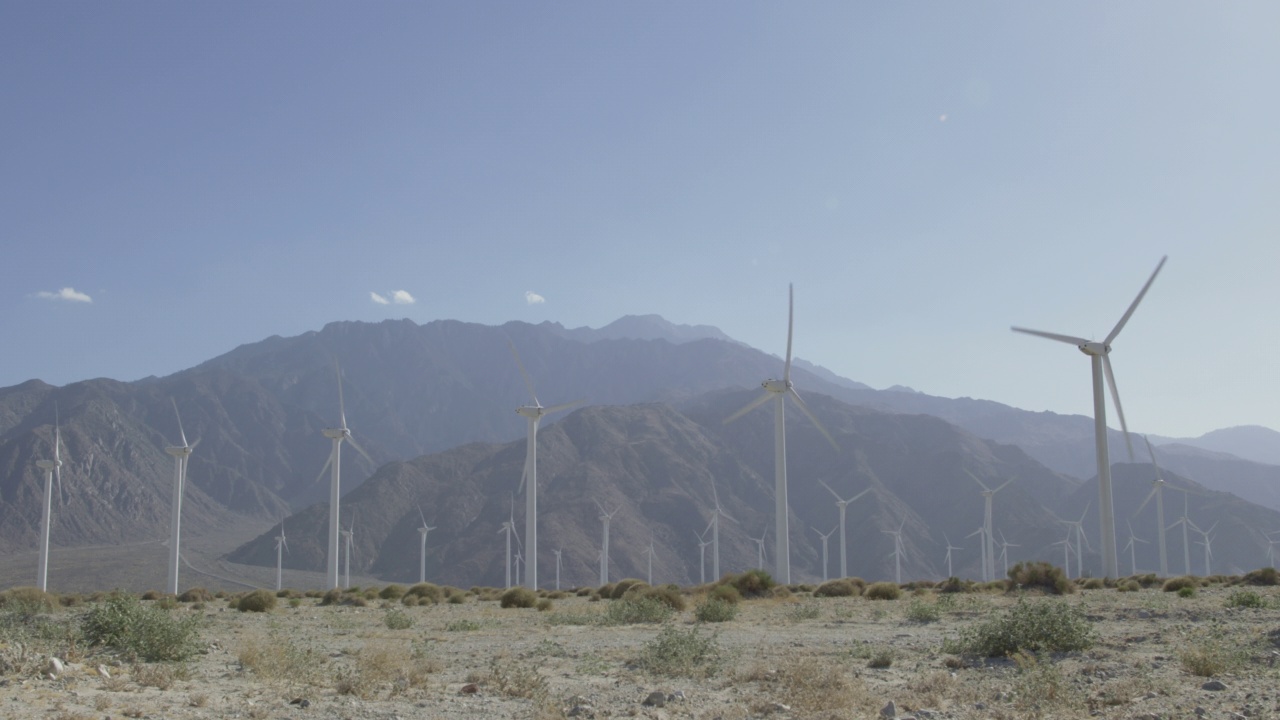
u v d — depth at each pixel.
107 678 18.11
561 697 18.52
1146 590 52.12
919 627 32.62
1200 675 19.20
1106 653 22.47
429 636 33.09
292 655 21.97
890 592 51.78
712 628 33.34
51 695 16.02
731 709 16.62
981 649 23.64
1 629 22.73
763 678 20.75
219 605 59.72
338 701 17.45
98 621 23.25
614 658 25.06
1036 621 23.55
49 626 23.77
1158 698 16.88
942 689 18.75
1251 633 24.25
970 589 57.00
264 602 50.31
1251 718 14.88
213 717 15.20
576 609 46.62
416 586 65.06
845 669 21.88
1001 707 16.66
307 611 49.62
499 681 19.53
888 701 17.47
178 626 23.56
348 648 28.27
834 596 55.66
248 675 20.78
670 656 22.80
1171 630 26.34
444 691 19.06
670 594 45.28
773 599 50.69
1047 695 17.17
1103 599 42.09
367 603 58.34
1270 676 18.52
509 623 38.12
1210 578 60.75
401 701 17.72
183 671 19.61
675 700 18.02
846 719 15.95
